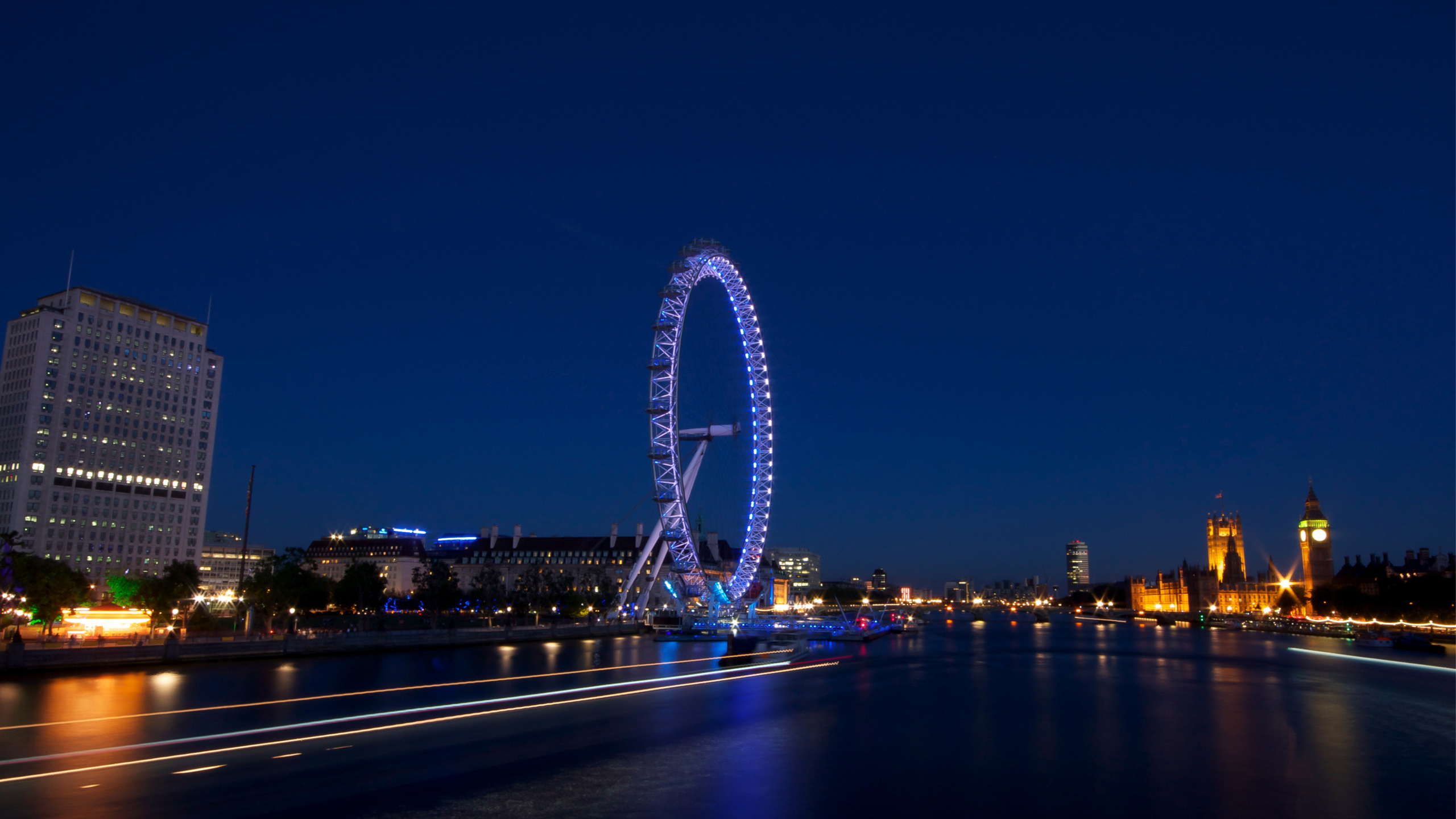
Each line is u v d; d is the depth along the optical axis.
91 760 48.41
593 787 43.59
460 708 70.50
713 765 49.03
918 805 40.94
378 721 63.12
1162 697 84.62
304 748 52.41
